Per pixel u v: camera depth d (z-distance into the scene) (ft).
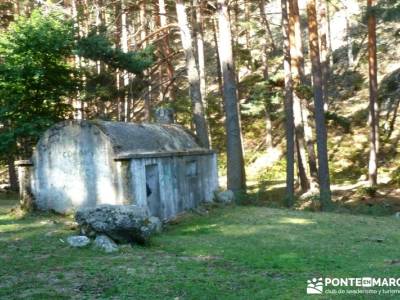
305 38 151.53
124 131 56.18
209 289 27.37
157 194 55.88
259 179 105.60
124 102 95.86
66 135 55.88
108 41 77.61
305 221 52.85
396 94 120.57
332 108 128.88
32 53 74.08
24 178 58.49
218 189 69.67
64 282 29.45
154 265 33.42
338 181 98.22
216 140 125.80
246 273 31.14
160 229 47.06
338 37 164.04
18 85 73.56
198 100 74.54
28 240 42.27
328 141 115.55
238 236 44.42
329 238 43.14
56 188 56.80
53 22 76.48
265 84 77.77
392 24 152.56
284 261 34.04
